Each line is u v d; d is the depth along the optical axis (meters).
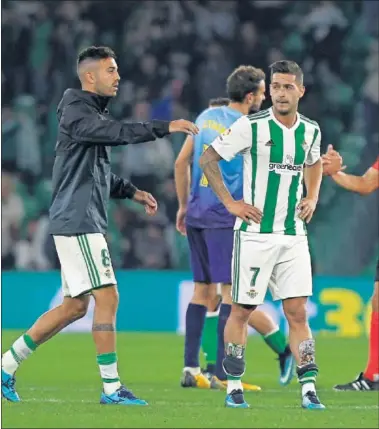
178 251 60.59
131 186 26.14
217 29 68.94
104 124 23.25
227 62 68.19
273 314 53.31
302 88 23.47
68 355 42.44
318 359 41.66
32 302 54.31
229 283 30.16
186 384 31.34
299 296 23.62
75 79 66.62
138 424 19.47
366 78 68.00
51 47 66.75
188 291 54.91
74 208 23.70
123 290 54.81
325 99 67.50
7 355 24.98
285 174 23.44
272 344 31.70
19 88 65.62
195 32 68.50
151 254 60.25
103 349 23.88
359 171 64.94
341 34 69.12
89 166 23.83
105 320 23.86
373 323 30.72
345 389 30.66
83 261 23.77
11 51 66.25
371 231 61.66
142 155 62.66
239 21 69.69
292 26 69.69
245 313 23.86
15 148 62.75
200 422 19.91
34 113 64.62
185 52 68.00
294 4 70.38
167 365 39.28
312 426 19.50
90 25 67.88
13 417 20.53
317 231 61.75
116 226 60.28
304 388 23.45
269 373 36.81
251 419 20.48
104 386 23.98
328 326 54.28
